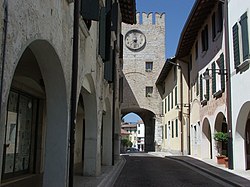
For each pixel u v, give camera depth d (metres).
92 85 12.73
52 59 7.58
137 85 43.09
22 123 13.41
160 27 44.22
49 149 8.36
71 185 8.62
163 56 43.84
